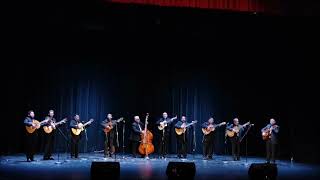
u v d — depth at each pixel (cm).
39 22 1501
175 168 809
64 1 1429
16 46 1544
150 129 1683
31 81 1592
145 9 1455
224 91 1714
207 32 1599
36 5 1433
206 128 1502
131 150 1612
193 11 1453
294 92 1581
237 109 1705
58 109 1628
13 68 1553
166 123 1513
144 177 1016
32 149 1332
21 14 1452
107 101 1675
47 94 1616
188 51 1698
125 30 1588
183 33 1612
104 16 1502
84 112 1655
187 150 1639
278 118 1638
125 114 1681
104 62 1670
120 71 1683
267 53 1636
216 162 1398
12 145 1559
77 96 1648
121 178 996
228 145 1700
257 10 1363
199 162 1395
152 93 1694
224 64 1706
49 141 1374
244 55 1681
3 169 1137
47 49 1605
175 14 1477
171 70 1700
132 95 1686
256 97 1681
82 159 1411
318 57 1505
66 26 1548
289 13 1376
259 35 1592
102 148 1669
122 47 1672
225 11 1418
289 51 1573
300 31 1507
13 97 1559
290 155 1600
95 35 1638
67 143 1623
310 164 1420
